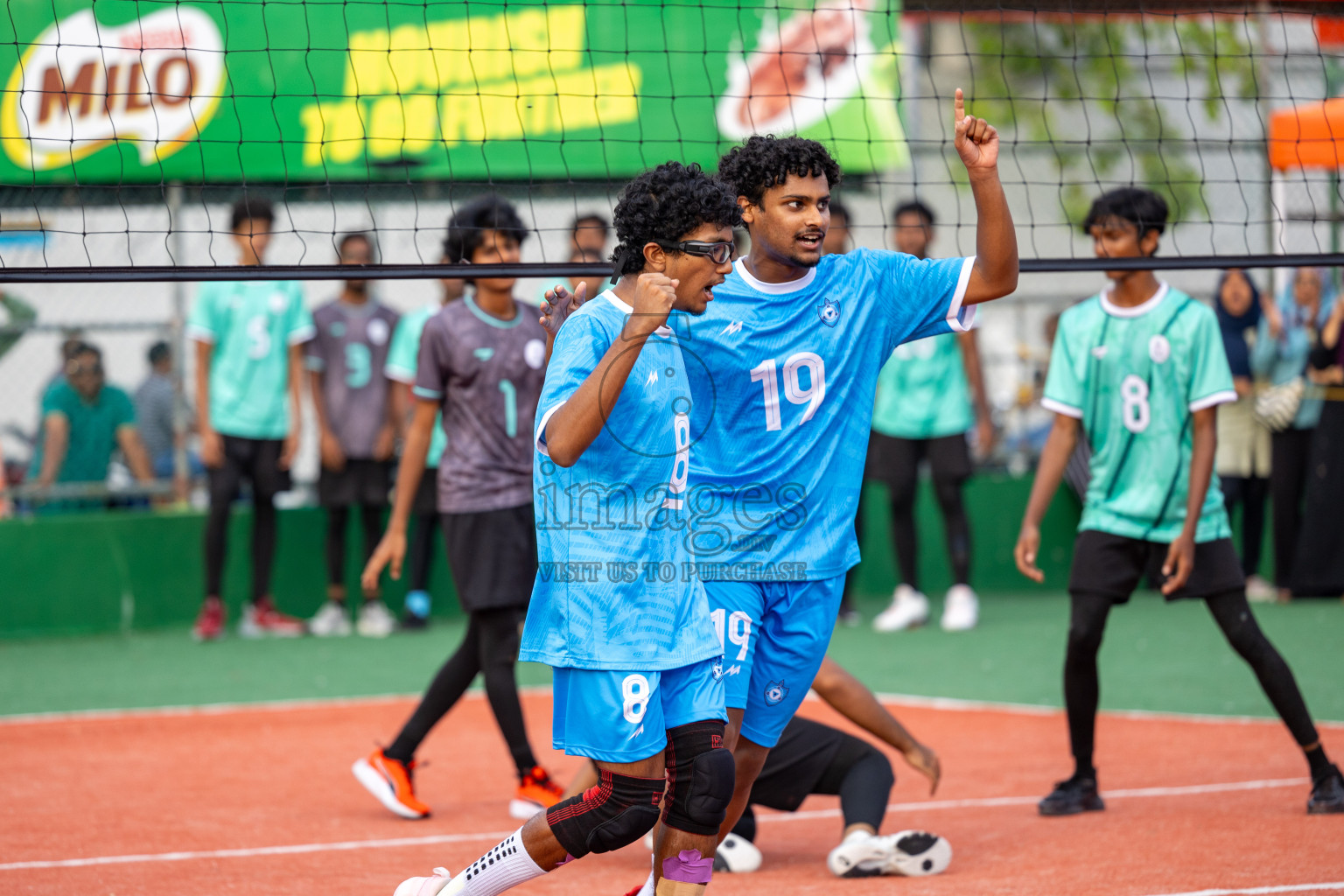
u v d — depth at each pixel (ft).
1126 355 35.60
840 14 76.79
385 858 32.71
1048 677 56.65
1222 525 35.53
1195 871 29.48
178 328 74.54
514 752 36.99
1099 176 102.06
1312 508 73.36
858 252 27.22
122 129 69.87
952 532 70.59
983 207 26.00
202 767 44.09
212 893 29.66
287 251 71.61
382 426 71.36
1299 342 73.41
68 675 61.72
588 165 74.33
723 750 23.18
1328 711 48.16
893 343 27.32
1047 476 37.32
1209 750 42.73
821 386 26.27
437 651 67.21
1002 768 41.57
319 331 70.85
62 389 72.69
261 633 71.97
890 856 29.89
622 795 22.95
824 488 26.35
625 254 23.26
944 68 103.71
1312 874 28.91
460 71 72.69
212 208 71.72
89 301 74.79
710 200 22.58
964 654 62.49
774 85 76.43
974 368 71.56
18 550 71.26
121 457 74.49
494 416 37.14
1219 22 82.12
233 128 70.74
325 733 49.75
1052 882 29.12
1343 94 87.45
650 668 22.66
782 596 26.18
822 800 39.73
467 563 36.70
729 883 30.27
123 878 30.99
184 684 59.41
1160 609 74.33
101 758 45.68
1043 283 92.79
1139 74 102.12
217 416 68.90
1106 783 39.01
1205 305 35.42
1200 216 97.81
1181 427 35.24
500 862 23.21
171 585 74.28
